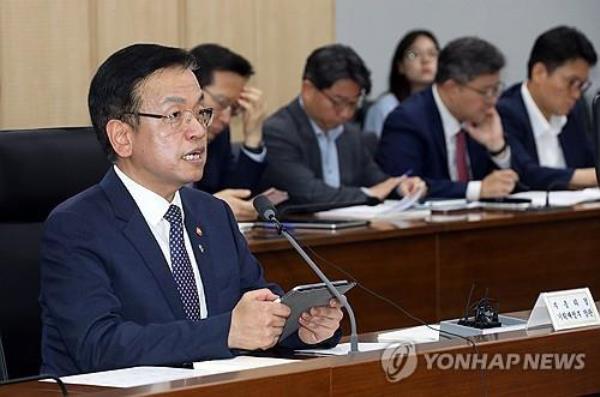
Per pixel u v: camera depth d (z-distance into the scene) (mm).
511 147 6844
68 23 6473
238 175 5914
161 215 3525
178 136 3455
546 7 9977
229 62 5746
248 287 3730
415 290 5352
